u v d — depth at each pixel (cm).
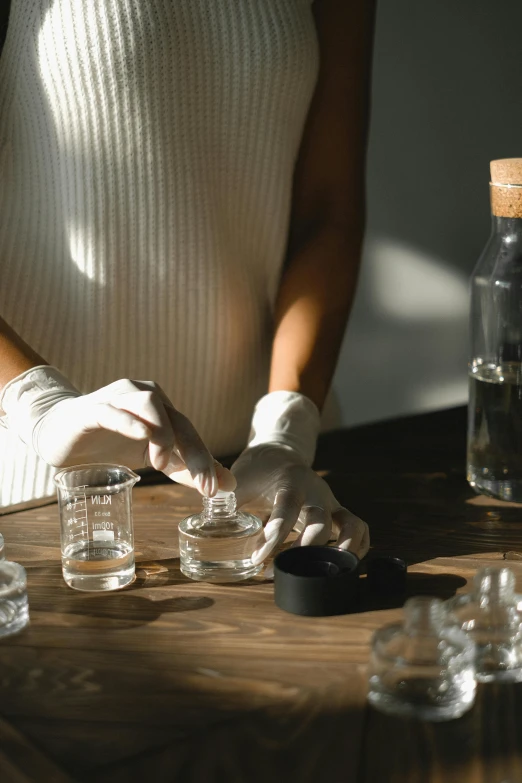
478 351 103
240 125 124
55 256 121
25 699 66
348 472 116
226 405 136
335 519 94
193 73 118
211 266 126
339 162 132
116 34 112
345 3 130
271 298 138
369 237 242
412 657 65
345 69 130
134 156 118
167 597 82
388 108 233
